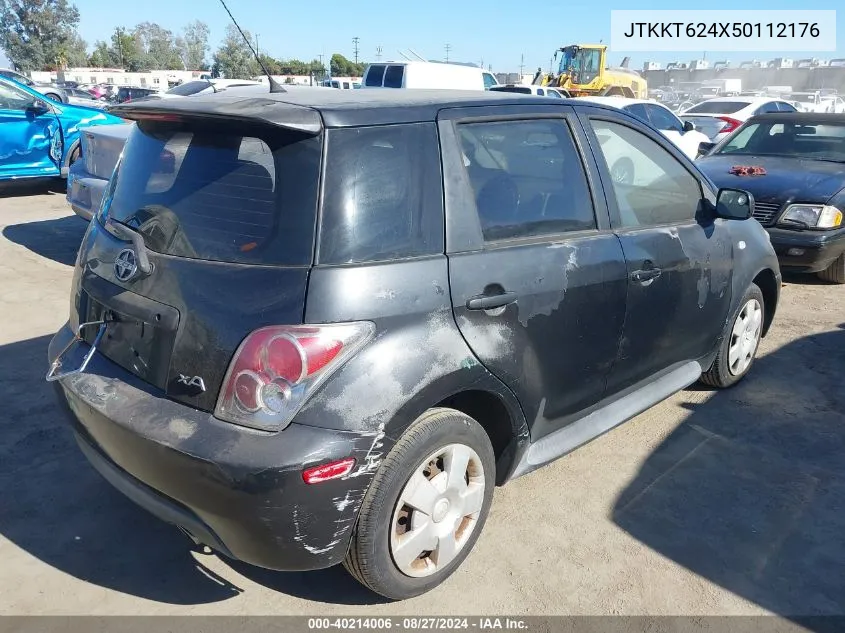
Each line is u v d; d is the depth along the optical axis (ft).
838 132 24.90
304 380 7.27
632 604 9.00
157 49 317.22
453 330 8.26
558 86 81.87
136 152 9.57
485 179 9.09
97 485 11.16
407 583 8.59
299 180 7.70
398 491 7.97
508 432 9.48
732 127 46.06
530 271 9.18
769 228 21.34
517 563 9.68
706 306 12.74
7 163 31.86
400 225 8.11
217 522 7.43
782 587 9.35
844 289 22.54
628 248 10.70
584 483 11.59
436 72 51.65
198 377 7.61
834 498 11.28
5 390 14.01
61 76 193.06
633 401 11.77
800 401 14.57
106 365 8.76
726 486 11.57
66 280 21.20
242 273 7.65
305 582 9.28
